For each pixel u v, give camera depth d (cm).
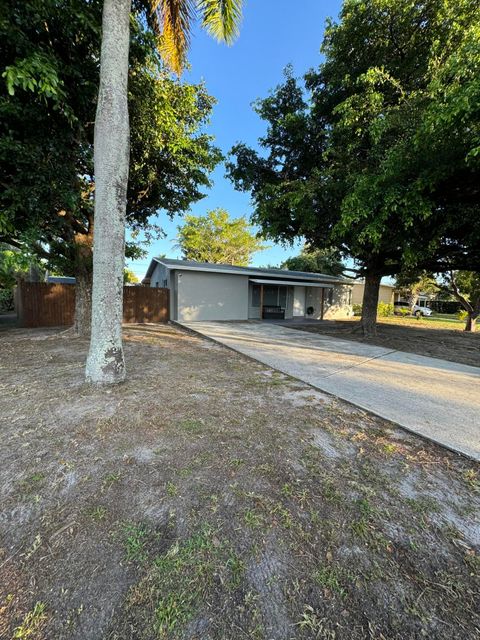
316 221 740
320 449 237
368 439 256
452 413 314
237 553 143
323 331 1008
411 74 599
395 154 494
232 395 354
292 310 1631
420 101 504
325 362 542
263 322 1291
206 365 496
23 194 479
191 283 1240
